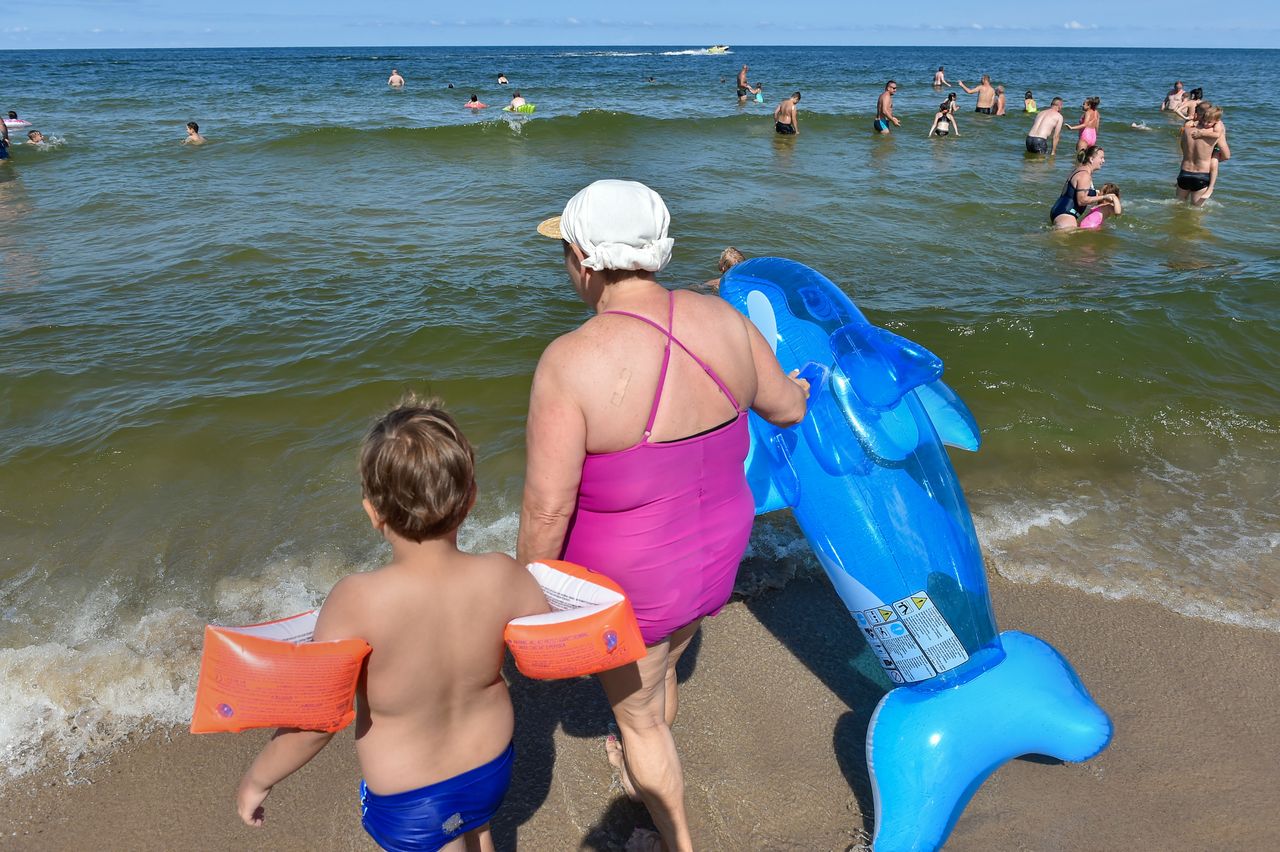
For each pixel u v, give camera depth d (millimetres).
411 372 5949
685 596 1986
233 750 2873
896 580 2424
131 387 5730
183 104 28203
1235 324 6543
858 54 159750
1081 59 127438
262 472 4691
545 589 1862
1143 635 3359
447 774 1833
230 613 3539
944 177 15211
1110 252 10102
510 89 37156
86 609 3559
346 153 16891
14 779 2727
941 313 6898
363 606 1664
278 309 7309
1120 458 4840
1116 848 2457
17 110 25609
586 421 1777
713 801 2635
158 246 9484
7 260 8922
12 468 4656
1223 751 2812
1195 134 12562
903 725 2410
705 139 19953
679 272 9047
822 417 2453
